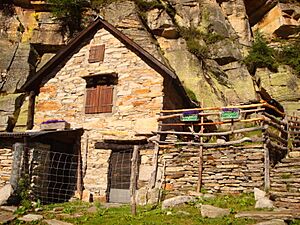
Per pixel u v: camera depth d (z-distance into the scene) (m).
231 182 9.88
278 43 23.81
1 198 9.73
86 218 8.07
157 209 8.91
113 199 11.82
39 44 19.30
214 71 20.08
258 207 8.21
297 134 13.26
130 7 19.95
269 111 19.55
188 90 17.42
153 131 11.54
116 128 12.36
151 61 12.44
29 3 20.58
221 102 18.45
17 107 17.39
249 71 21.34
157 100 12.10
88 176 12.22
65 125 12.63
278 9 23.89
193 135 11.35
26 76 18.31
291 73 20.73
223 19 22.78
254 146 9.89
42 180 11.17
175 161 10.78
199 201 8.98
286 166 10.06
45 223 7.83
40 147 11.26
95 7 20.42
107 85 12.96
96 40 13.60
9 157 11.13
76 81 13.49
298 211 7.59
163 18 20.17
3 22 20.17
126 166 11.91
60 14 19.38
